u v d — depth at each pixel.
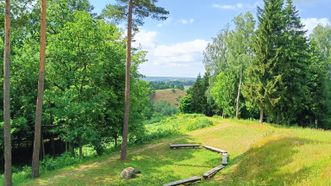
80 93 25.83
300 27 41.97
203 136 32.59
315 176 13.33
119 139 32.03
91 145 27.03
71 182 18.95
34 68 25.98
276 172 15.70
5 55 17.20
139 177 19.59
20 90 27.08
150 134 33.19
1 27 27.31
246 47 47.31
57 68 25.47
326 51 56.00
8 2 16.89
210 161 23.02
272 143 21.22
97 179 19.45
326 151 16.62
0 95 26.11
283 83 39.22
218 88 57.59
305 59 42.53
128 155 25.12
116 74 27.45
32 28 28.67
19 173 21.55
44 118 26.48
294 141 20.36
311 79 46.53
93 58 25.73
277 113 40.91
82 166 22.41
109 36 28.03
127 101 23.19
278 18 40.12
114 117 27.34
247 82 42.47
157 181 18.88
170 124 46.47
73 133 24.44
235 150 25.55
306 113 47.97
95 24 26.41
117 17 22.22
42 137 29.62
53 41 25.20
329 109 46.69
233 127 35.34
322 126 47.44
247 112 58.03
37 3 22.14
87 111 25.19
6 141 17.77
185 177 19.56
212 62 57.72
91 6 34.22
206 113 73.69
